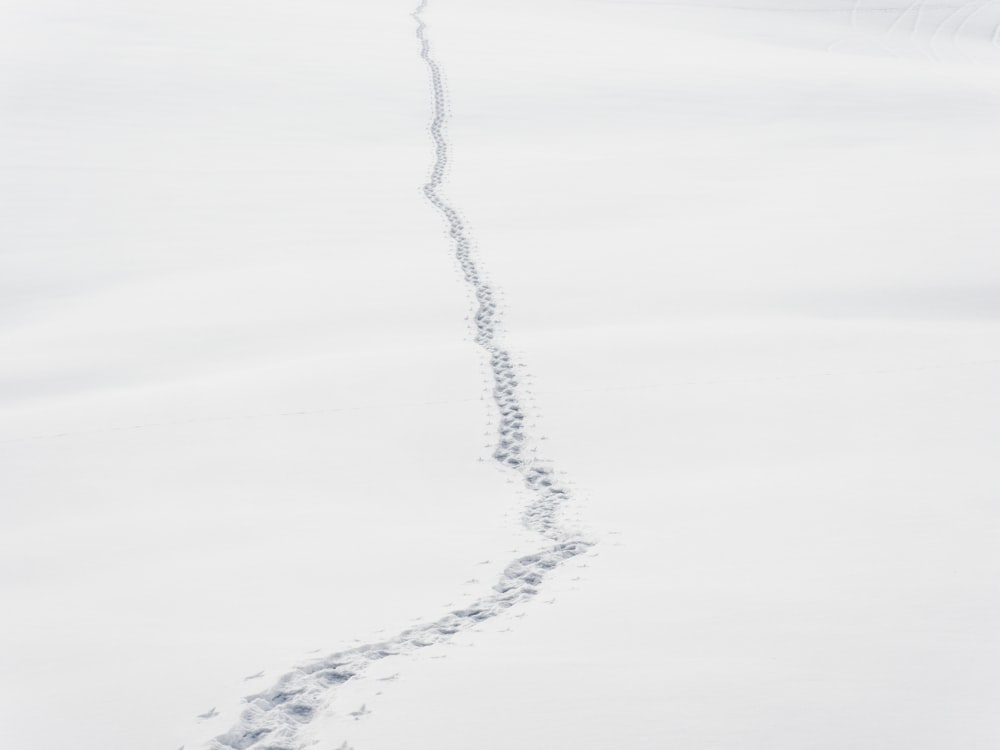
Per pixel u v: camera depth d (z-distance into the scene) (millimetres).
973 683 5672
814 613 6586
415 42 39625
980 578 6969
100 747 5461
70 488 9984
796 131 28219
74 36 36281
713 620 6574
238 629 6820
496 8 51844
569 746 5242
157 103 30641
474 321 14961
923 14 59094
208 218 22062
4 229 21344
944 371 11688
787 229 18734
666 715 5465
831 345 12789
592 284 16438
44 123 28312
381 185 24359
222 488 9766
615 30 45688
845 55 43812
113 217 22125
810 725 5324
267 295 16734
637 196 22375
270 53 36469
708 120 29828
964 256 16266
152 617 7102
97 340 15094
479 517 8852
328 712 5719
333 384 12305
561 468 9969
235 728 5598
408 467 10117
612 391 11766
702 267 16922
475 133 29062
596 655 6195
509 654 6277
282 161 26438
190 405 11922
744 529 8094
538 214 21453
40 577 8078
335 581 7562
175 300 16828
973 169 22250
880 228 18156
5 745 5492
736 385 11672
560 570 7637
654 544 7965
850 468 9281
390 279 17266
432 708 5680
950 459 9359
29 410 12492
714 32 51500
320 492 9570
